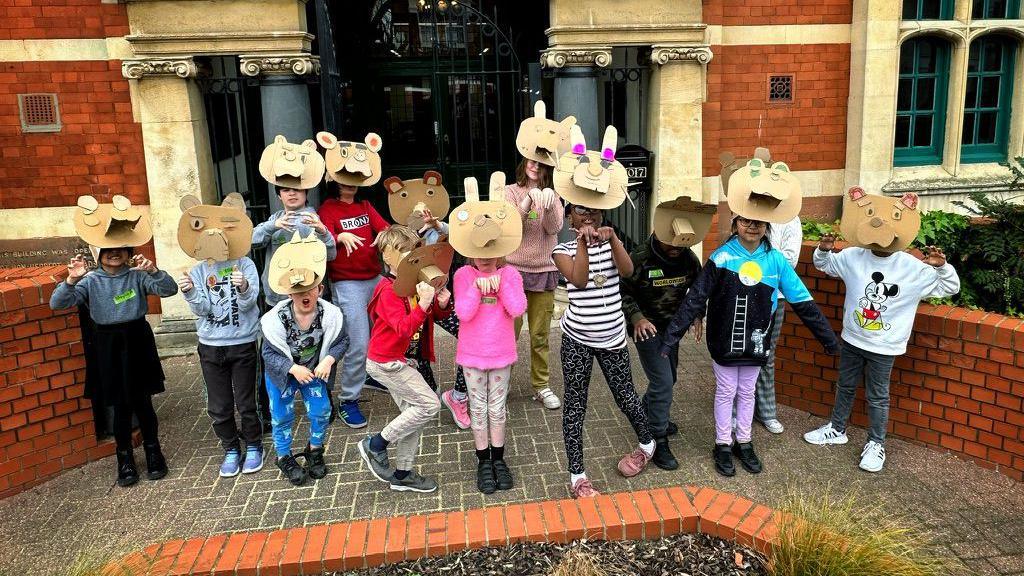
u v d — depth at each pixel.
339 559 3.39
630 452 4.54
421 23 8.27
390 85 8.41
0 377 4.17
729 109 7.07
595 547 3.46
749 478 4.20
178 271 6.57
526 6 8.37
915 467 4.28
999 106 7.60
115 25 6.23
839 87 7.18
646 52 6.82
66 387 4.46
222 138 7.90
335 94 6.52
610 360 4.04
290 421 4.30
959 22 7.06
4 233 6.46
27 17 6.16
